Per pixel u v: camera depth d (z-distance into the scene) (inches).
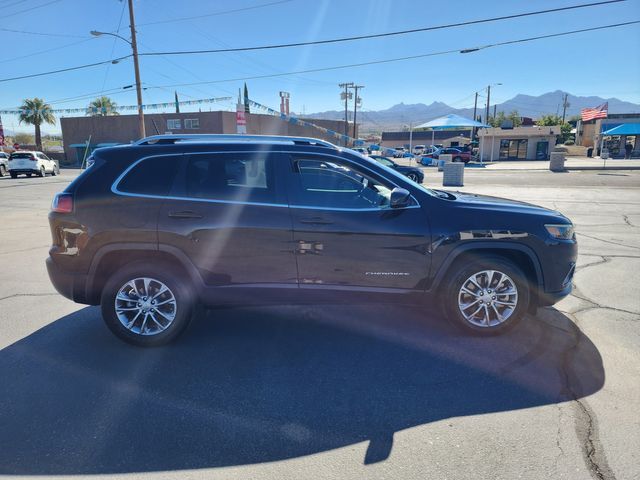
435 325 169.9
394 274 150.9
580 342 155.6
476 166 1470.2
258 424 112.1
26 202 579.2
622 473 94.1
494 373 135.6
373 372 136.9
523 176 1013.8
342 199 151.8
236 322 174.6
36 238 346.6
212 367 140.6
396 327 168.7
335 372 137.1
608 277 231.9
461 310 155.7
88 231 146.9
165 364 142.6
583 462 97.6
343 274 150.3
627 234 346.9
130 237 146.6
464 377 133.6
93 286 151.2
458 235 149.3
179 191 149.0
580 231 359.6
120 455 100.9
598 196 613.0
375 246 148.8
